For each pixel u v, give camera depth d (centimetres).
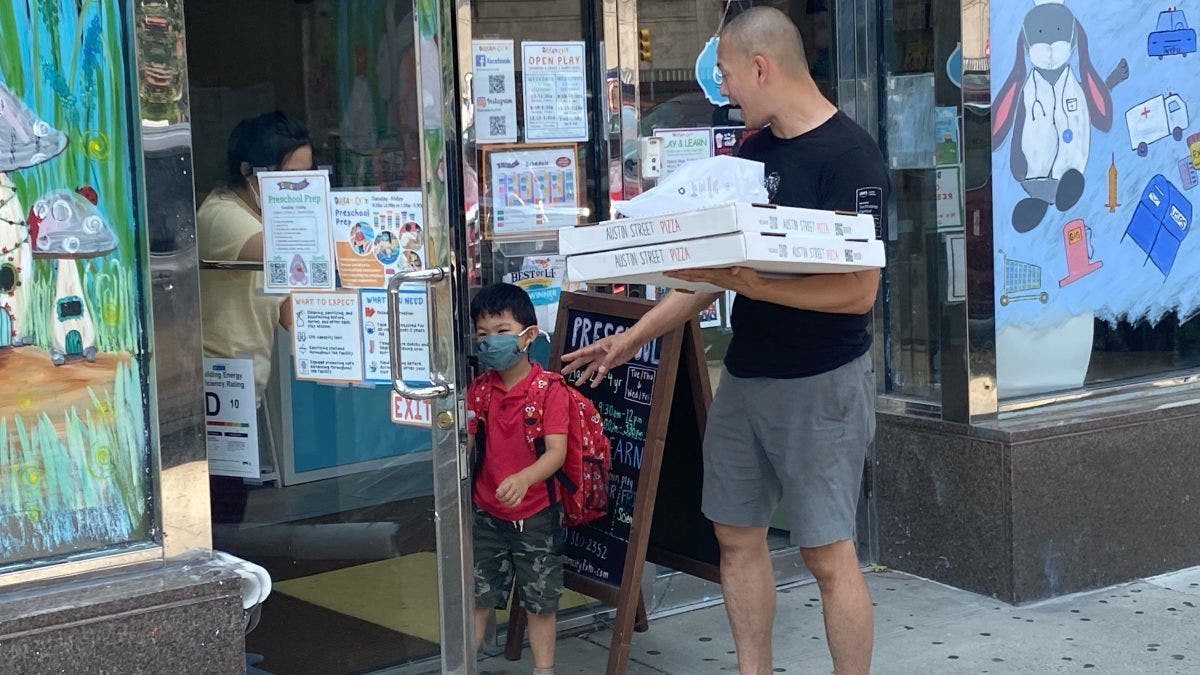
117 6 301
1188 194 552
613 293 478
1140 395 541
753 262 297
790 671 440
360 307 357
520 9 454
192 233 312
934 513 521
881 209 354
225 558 321
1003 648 455
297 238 362
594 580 421
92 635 290
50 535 301
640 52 481
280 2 356
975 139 488
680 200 322
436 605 362
